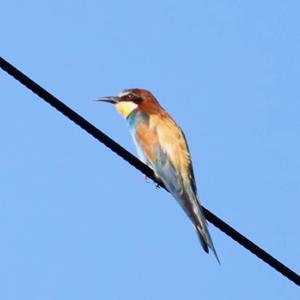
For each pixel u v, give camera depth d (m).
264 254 10.66
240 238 11.09
